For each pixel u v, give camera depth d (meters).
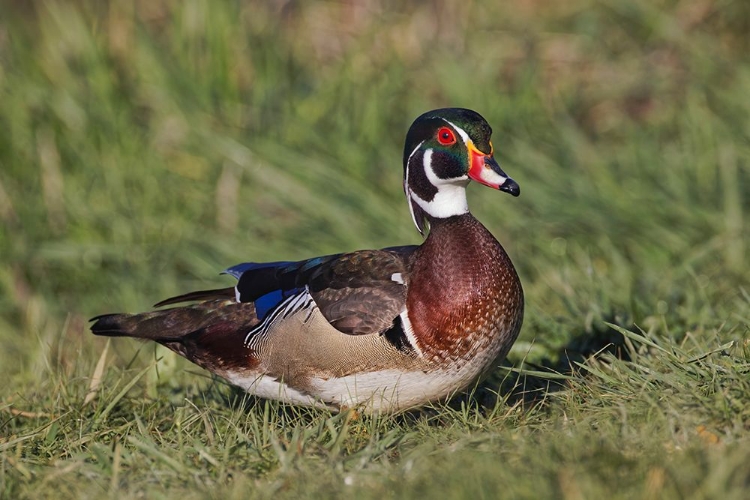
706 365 6.93
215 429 7.30
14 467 6.76
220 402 8.17
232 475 6.42
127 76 13.98
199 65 13.95
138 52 13.88
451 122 7.30
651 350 7.93
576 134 13.05
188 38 13.98
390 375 7.12
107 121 13.34
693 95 13.34
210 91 13.70
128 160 13.19
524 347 8.62
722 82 13.76
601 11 15.40
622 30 15.22
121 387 8.39
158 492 6.15
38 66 13.82
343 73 13.88
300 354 7.31
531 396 7.75
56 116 13.35
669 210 11.51
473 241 7.16
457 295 7.00
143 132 13.48
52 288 12.47
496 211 11.75
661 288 9.68
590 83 14.67
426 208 7.41
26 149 13.26
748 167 11.95
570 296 9.59
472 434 6.72
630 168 12.64
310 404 7.52
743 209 11.63
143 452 6.87
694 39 14.53
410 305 7.07
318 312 7.26
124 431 7.40
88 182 13.10
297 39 15.16
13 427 7.77
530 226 11.55
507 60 15.00
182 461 6.54
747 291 9.52
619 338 8.49
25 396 8.41
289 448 6.46
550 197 11.87
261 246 12.13
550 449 5.91
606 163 12.60
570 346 8.59
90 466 6.60
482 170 7.21
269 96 13.67
